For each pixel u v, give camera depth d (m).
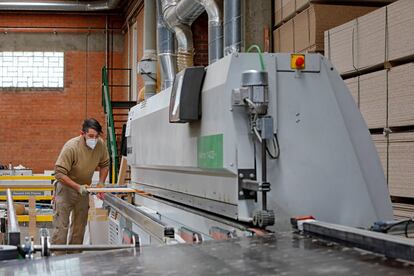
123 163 6.96
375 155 2.76
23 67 13.84
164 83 6.95
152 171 4.47
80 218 5.75
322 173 2.66
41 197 8.89
